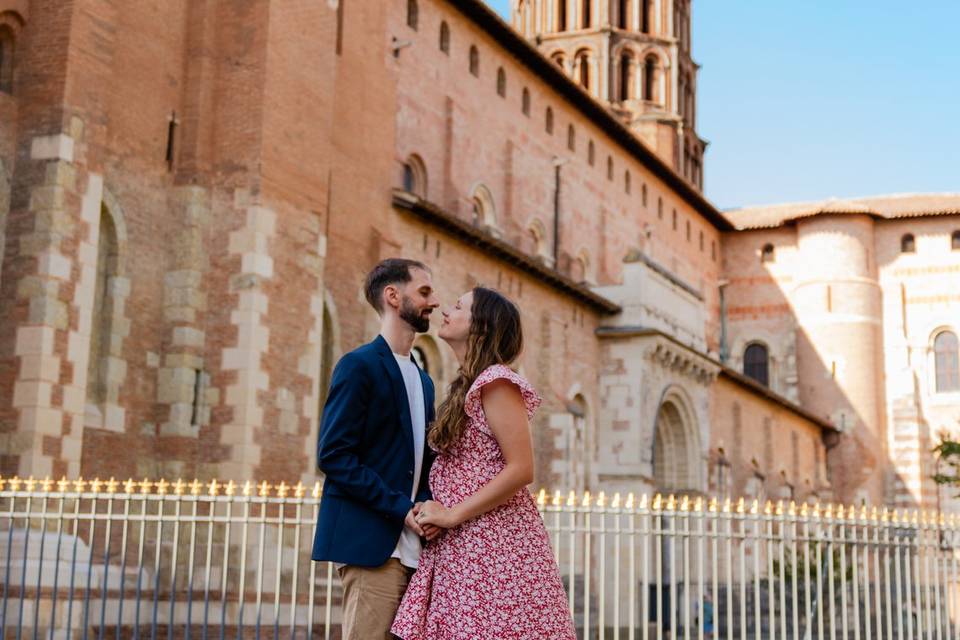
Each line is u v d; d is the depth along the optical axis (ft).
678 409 149.69
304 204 79.61
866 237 213.87
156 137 74.13
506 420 20.84
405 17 116.06
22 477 60.49
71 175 65.05
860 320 210.38
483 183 131.64
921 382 210.38
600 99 213.87
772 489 186.09
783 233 218.59
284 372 75.61
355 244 93.86
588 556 50.42
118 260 70.08
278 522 48.03
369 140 97.81
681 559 135.64
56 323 62.95
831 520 57.36
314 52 82.38
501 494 20.58
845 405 208.85
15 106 65.82
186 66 76.95
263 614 66.85
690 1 235.20
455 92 126.21
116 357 69.15
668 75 221.46
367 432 21.81
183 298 73.00
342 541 21.08
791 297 215.51
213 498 49.01
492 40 135.74
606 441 137.08
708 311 211.20
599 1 217.56
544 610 20.75
